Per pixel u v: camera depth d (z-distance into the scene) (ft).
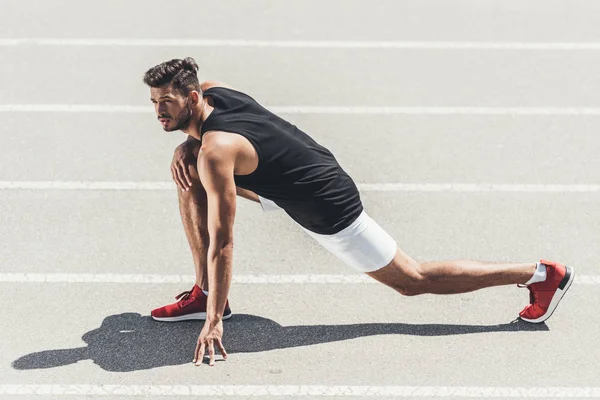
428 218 26.16
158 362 20.47
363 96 33.35
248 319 21.91
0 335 21.17
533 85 34.24
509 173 28.48
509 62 36.09
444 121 31.65
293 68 35.40
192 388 19.63
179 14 40.22
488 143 30.25
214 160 18.63
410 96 33.37
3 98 32.68
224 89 19.72
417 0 41.70
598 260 24.27
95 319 21.85
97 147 29.78
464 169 28.68
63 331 21.39
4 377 19.90
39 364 20.31
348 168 28.71
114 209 26.45
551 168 28.76
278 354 20.70
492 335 21.34
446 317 21.97
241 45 37.29
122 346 20.97
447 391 19.62
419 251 24.66
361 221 19.97
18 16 39.50
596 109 32.53
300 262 24.14
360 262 20.26
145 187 27.66
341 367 20.30
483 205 26.78
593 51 37.04
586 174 28.45
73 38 37.60
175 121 19.04
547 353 20.76
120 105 32.53
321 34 38.42
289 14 40.37
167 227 25.67
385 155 29.45
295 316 22.04
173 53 36.45
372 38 38.09
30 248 24.49
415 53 36.78
